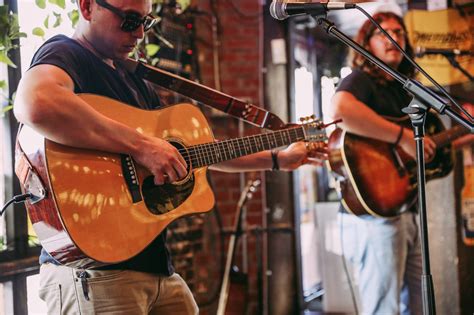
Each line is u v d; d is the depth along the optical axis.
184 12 3.99
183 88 2.39
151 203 2.07
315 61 5.26
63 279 2.04
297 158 2.57
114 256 1.95
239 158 2.51
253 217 4.61
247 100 4.75
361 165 3.22
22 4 2.85
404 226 3.33
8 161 2.85
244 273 4.46
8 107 2.67
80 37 2.16
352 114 3.21
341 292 4.67
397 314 3.32
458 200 3.93
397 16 3.49
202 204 2.20
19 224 2.86
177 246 3.95
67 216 1.88
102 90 2.11
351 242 3.43
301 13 2.18
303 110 5.21
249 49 4.77
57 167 1.89
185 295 2.26
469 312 3.92
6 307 2.80
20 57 2.87
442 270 3.95
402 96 3.37
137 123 2.13
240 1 4.78
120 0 2.09
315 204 4.80
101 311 2.00
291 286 4.12
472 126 2.02
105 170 1.97
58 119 1.87
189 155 2.23
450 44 3.90
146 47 3.07
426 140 3.36
